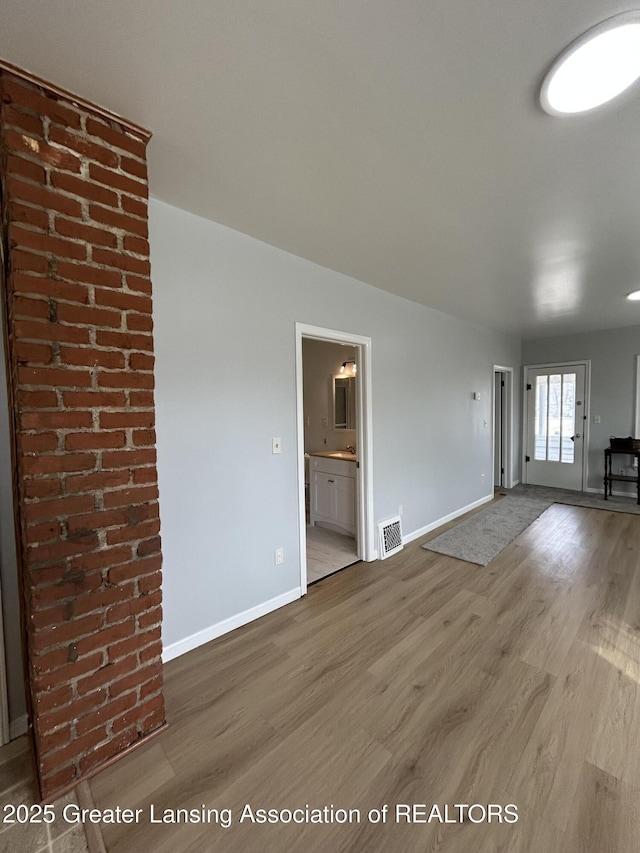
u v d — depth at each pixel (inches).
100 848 46.4
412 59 45.2
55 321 48.8
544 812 49.4
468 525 170.4
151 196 75.6
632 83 47.1
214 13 39.6
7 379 52.7
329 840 47.0
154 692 60.3
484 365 205.9
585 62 44.9
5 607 62.5
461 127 56.6
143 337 56.4
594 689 70.9
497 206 79.4
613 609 98.8
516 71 46.9
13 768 57.4
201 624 86.7
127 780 54.3
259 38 42.6
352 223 86.7
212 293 86.4
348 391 187.5
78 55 44.3
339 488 161.6
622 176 69.0
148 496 57.2
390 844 46.4
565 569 123.6
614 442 209.8
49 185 48.2
